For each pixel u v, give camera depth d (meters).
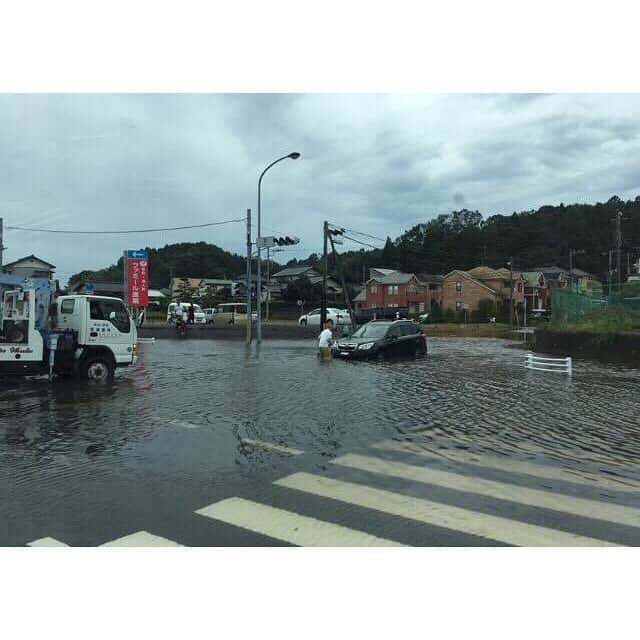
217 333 37.47
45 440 7.57
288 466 6.36
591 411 9.89
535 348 26.67
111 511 4.89
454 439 7.71
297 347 26.89
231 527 4.54
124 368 16.88
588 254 87.38
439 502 5.15
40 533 4.41
